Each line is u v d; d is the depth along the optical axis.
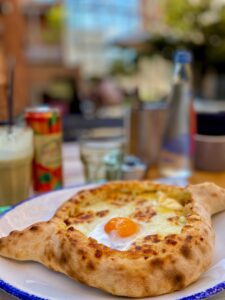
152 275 0.23
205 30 2.03
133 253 0.25
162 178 0.52
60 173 0.48
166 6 2.28
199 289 0.23
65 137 0.97
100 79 2.79
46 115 0.45
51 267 0.26
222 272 0.25
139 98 0.61
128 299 0.23
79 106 1.82
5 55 1.47
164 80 2.46
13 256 0.27
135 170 0.51
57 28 2.66
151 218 0.31
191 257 0.24
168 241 0.26
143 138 0.60
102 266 0.24
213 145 0.54
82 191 0.36
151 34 2.31
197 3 2.08
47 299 0.22
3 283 0.24
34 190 0.47
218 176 0.54
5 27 1.51
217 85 2.18
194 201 0.33
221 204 0.34
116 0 3.27
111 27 3.37
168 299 0.22
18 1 1.59
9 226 0.32
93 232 0.29
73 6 3.19
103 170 0.52
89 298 0.23
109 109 2.04
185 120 0.53
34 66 2.33
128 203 0.35
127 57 2.82
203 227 0.28
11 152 0.41
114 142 0.57
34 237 0.27
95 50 3.49
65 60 2.68
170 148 0.53
